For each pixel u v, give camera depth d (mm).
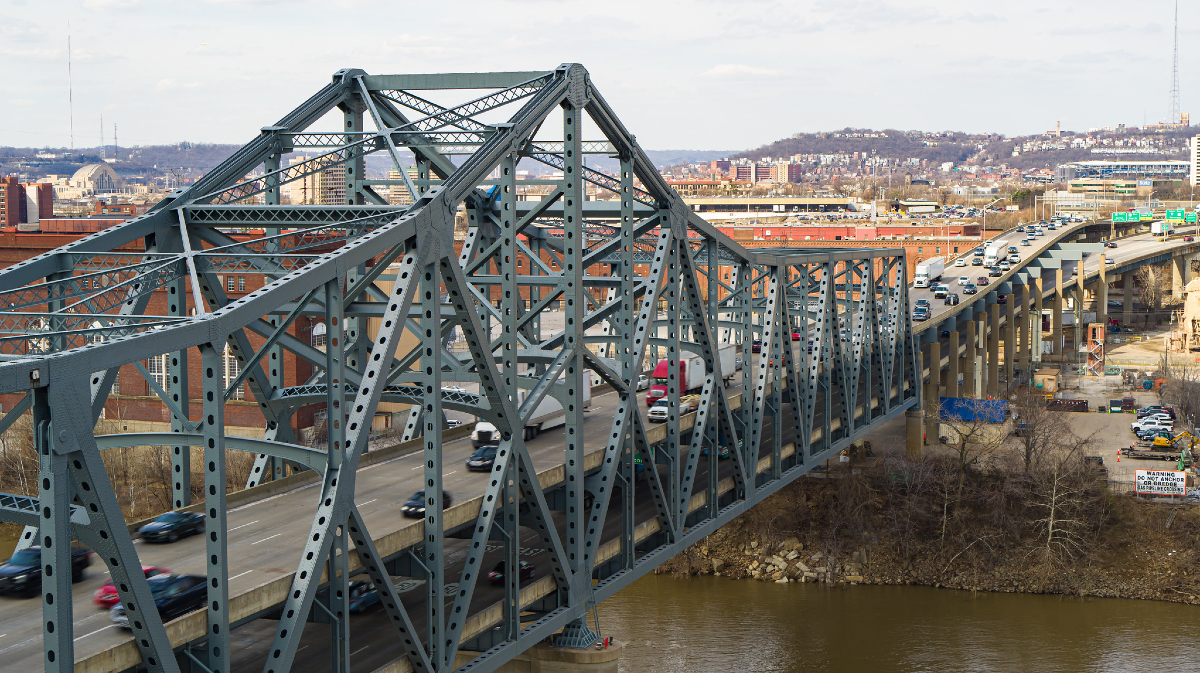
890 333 109188
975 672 73500
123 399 96312
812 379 85000
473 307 43219
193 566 37750
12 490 89812
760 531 96812
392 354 38875
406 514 44469
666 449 65375
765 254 74562
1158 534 94375
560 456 56719
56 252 41719
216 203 47031
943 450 114938
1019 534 94562
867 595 89750
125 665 30219
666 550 61031
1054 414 116125
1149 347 187250
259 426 94125
